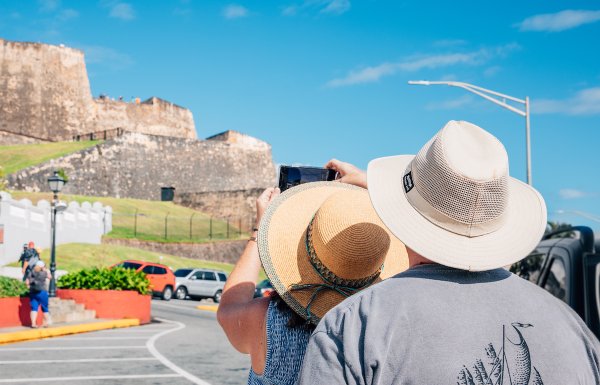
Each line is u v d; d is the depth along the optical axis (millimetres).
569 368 1651
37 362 11320
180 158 96375
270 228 2385
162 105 111312
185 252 63094
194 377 10023
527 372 1614
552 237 4891
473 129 1842
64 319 19438
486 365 1598
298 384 1679
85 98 102875
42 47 99250
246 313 2338
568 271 4363
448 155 1754
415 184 1834
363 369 1606
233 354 13078
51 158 82250
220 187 101000
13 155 84500
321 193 2500
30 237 39906
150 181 91625
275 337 2221
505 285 1762
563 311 1779
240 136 106812
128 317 21297
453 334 1619
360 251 2141
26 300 17266
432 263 1814
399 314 1646
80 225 50406
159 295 34094
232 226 80062
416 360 1600
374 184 1929
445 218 1779
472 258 1760
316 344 1676
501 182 1757
